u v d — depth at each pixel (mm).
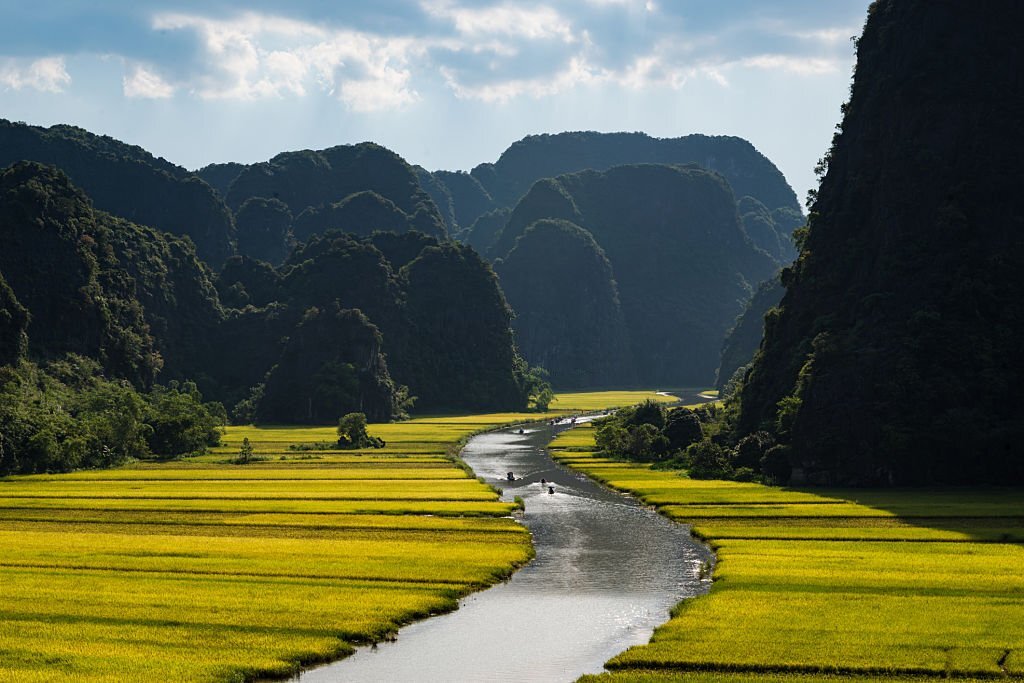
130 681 42750
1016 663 44344
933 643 47094
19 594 56688
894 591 57438
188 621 52000
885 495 105312
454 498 102500
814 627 49938
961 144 136625
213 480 122688
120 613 53094
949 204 132000
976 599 55125
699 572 67500
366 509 93875
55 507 95625
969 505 94875
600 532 84000
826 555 68750
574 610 57469
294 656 47125
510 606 58375
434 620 55375
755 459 127125
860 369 120438
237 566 65438
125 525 84688
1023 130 135500
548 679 45875
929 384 117688
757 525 84625
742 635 48781
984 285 125562
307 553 70375
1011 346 121250
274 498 102562
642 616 56156
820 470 117812
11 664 44594
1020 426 113188
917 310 124750
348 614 53906
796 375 136875
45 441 136500
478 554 70938
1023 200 131750
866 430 117062
